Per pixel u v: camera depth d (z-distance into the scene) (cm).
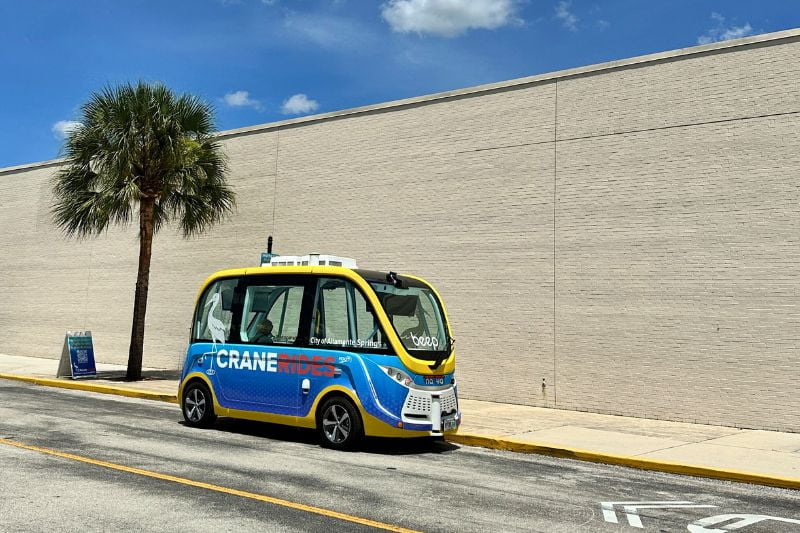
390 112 1873
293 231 2020
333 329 1067
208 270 2191
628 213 1495
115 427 1144
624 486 866
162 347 2259
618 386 1473
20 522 593
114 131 1811
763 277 1340
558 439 1152
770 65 1370
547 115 1622
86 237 2523
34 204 2695
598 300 1514
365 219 1883
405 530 615
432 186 1775
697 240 1412
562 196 1581
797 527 694
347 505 692
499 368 1625
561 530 639
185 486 743
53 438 1009
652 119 1486
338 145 1961
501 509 706
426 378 1031
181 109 1880
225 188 2033
